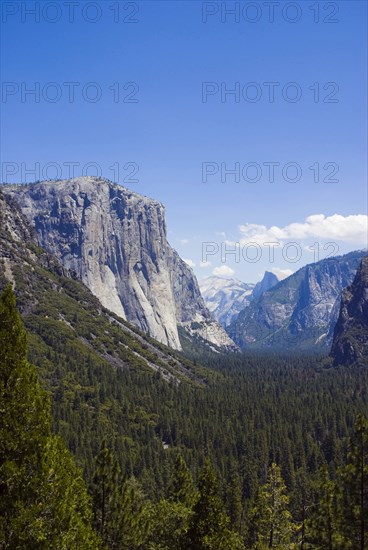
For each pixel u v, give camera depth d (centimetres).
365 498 4416
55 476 3616
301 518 11200
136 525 6031
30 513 3394
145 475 12556
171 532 6794
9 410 3491
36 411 3597
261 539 7044
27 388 3575
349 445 4578
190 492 7681
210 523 5362
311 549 4819
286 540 7025
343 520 4506
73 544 3725
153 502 11138
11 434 3472
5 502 3381
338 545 4506
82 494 5009
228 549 5394
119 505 5919
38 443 3553
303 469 13875
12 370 3562
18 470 3434
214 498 5438
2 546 3300
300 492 11769
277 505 7088
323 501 4694
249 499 11856
